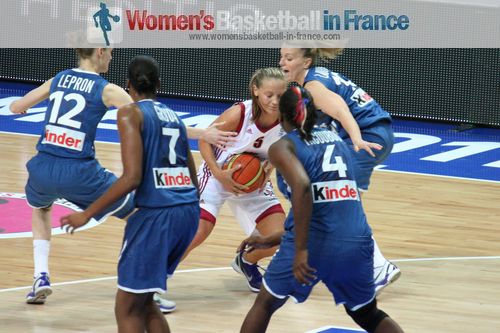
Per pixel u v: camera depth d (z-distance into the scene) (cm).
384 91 3500
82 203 1529
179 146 1256
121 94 1515
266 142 1577
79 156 1500
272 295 1241
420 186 2573
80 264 1816
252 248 1326
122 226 2094
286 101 1219
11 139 2983
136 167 1193
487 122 3400
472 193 2519
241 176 1537
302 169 1179
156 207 1220
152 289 1216
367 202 2383
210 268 1825
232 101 3684
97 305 1584
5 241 1947
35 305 1577
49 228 1605
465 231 2147
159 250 1217
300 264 1171
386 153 1645
